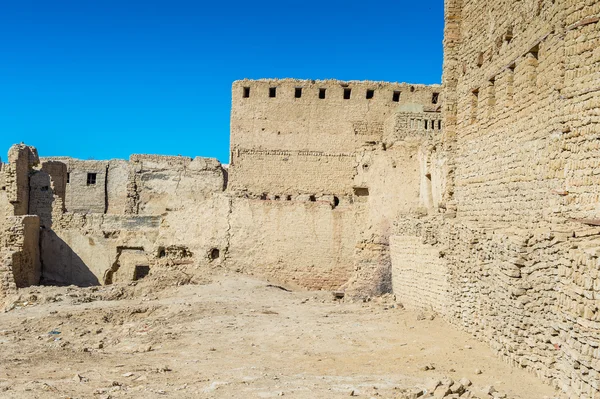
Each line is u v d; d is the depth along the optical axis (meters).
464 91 20.41
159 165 49.19
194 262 35.41
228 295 27.98
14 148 39.84
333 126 41.38
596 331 9.94
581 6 13.15
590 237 12.00
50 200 40.97
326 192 40.78
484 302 15.32
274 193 40.94
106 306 25.42
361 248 32.00
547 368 11.89
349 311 22.47
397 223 24.98
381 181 32.12
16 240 34.03
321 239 34.47
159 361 15.19
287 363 14.51
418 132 37.06
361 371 13.33
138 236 39.12
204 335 18.58
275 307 24.38
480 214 18.72
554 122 14.09
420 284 21.11
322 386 11.84
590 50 12.97
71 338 20.00
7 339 19.69
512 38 16.69
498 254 14.34
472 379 12.21
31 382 12.46
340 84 41.53
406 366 13.60
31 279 35.62
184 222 36.16
